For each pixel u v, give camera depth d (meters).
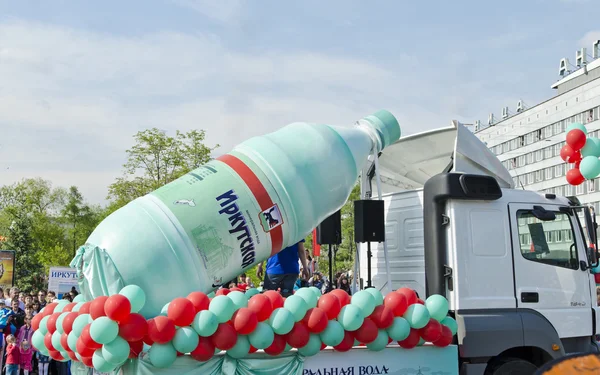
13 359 13.09
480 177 7.02
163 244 5.33
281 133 6.37
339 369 5.62
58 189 75.00
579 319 7.26
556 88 61.22
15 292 15.27
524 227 7.21
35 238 52.12
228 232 5.61
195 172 5.91
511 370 6.79
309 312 5.29
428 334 5.79
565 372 1.86
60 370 13.73
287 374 5.37
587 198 53.84
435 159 8.34
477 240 6.95
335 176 6.36
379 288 7.87
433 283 6.96
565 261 7.35
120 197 28.41
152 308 5.27
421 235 7.39
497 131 70.69
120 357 4.70
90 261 5.31
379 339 5.60
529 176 64.44
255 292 6.52
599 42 55.28
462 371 6.70
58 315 5.66
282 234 5.97
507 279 6.98
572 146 8.41
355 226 7.36
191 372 5.00
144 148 28.34
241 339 5.06
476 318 6.71
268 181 5.89
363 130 7.24
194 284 5.45
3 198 69.94
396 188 8.62
